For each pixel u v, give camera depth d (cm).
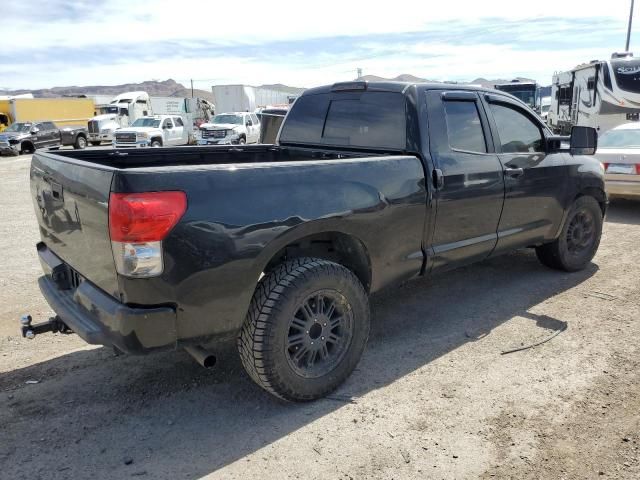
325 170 323
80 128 3180
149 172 259
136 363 386
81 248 299
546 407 321
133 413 323
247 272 289
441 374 362
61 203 315
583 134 485
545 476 264
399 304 492
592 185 545
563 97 2080
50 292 342
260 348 300
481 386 346
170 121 2772
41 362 389
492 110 448
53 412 324
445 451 284
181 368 378
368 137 420
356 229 338
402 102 396
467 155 415
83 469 273
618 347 396
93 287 293
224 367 378
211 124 2628
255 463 277
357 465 274
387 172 355
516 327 435
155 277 262
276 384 311
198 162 473
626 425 303
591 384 346
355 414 318
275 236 296
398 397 335
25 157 2517
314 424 309
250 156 499
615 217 869
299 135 489
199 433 303
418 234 383
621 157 880
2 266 629
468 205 415
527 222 483
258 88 3988
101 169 268
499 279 553
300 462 277
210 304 281
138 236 255
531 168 470
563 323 441
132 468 274
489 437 295
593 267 589
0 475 269
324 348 333
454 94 416
